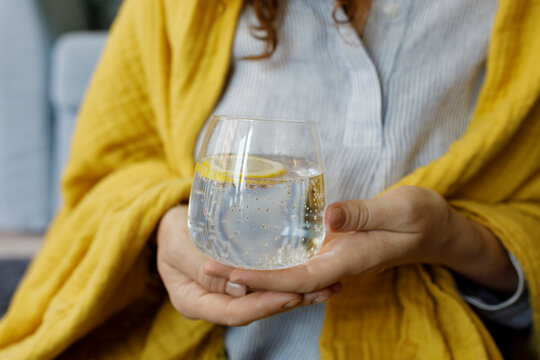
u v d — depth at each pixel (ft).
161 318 1.79
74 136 2.24
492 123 1.67
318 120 1.78
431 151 1.80
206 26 1.91
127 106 2.11
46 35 5.10
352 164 1.74
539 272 1.60
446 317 1.61
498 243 1.66
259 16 1.78
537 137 1.74
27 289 1.94
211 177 1.19
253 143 1.17
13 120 5.07
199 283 1.45
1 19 4.87
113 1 6.53
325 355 1.59
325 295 1.36
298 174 1.21
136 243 1.61
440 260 1.58
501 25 1.71
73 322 1.61
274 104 1.82
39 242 5.15
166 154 2.19
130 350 1.82
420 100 1.75
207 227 1.20
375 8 1.73
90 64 4.76
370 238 1.39
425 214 1.43
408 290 1.67
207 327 1.71
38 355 1.62
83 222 1.94
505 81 1.75
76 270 1.77
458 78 1.77
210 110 1.91
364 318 1.67
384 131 1.74
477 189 1.81
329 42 1.79
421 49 1.74
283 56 1.82
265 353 1.78
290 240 1.18
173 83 1.98
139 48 2.10
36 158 5.19
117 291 1.73
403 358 1.57
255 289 1.44
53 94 5.09
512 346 1.88
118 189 1.93
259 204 1.15
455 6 1.73
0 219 5.30
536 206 1.78
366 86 1.72
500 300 1.77
